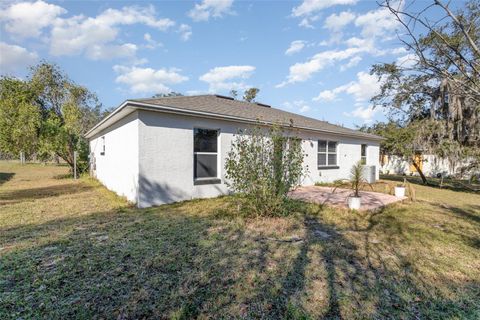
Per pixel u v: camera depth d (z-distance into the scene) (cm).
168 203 680
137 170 634
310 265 319
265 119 898
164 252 351
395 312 230
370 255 354
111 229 454
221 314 223
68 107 1480
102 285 266
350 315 224
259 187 535
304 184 1090
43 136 1357
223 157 804
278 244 388
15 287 262
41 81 1477
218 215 556
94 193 871
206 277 284
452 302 247
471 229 495
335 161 1293
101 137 1135
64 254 343
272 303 239
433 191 1157
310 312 227
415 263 332
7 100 1306
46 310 226
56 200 739
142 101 617
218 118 761
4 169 2088
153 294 251
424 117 1486
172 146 688
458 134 1198
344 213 595
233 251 358
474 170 1201
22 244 379
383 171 2202
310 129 1048
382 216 584
